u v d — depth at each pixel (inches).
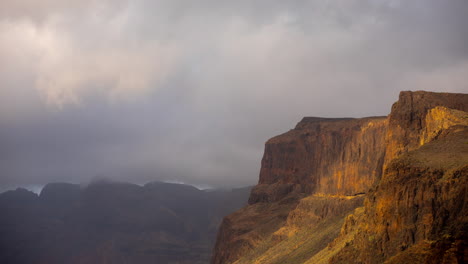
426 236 4650.6
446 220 4611.2
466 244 4311.0
